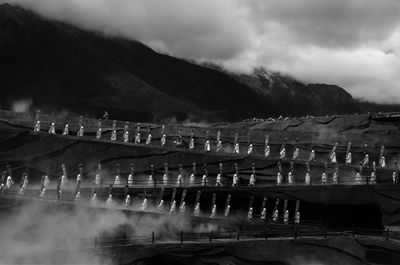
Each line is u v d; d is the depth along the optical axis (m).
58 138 64.38
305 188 61.50
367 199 60.62
